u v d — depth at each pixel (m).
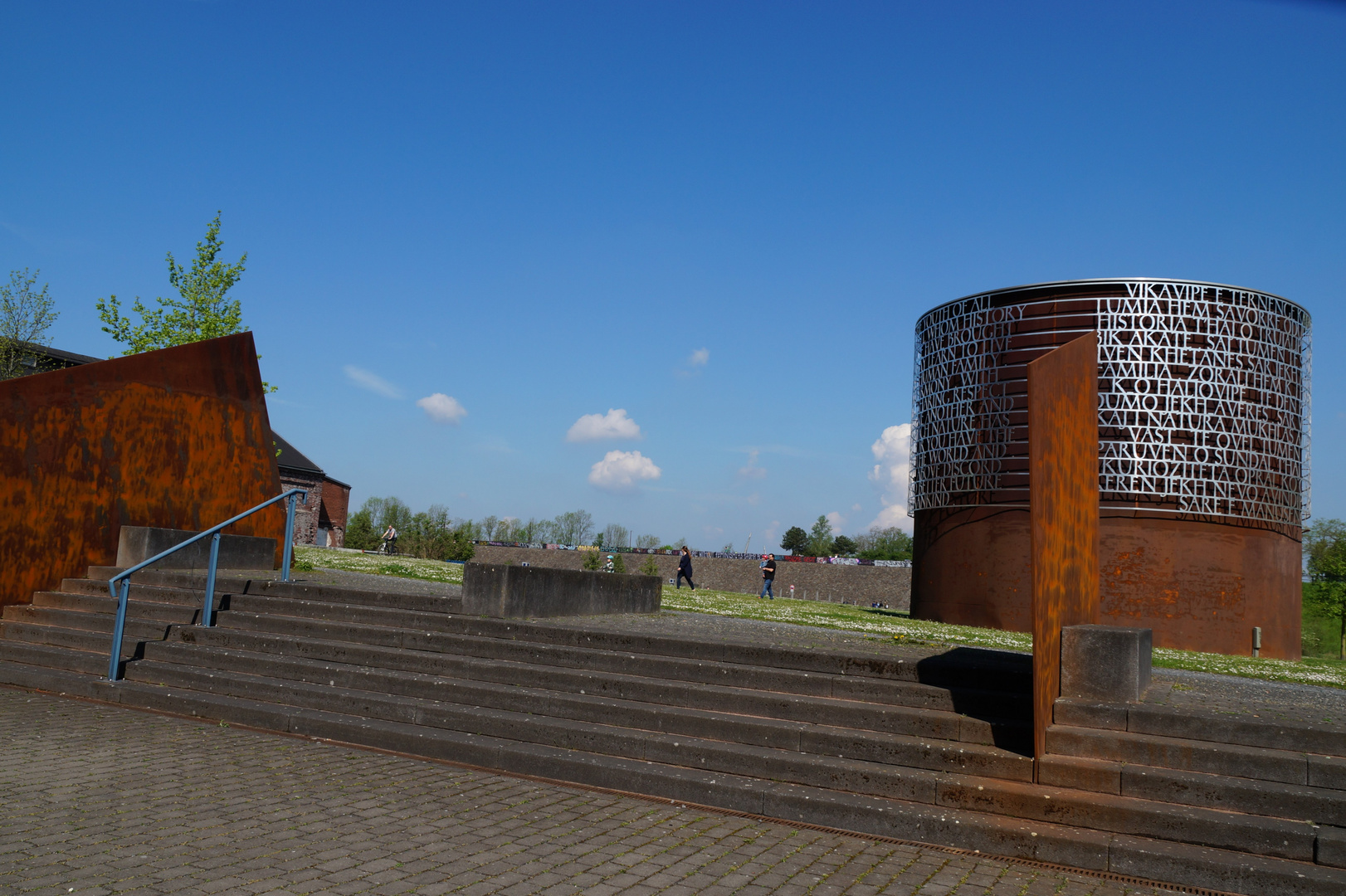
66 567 12.25
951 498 26.91
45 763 6.74
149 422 13.30
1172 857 5.19
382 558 26.27
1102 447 24.38
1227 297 24.88
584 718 7.64
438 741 7.39
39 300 31.27
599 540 101.12
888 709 7.05
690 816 6.12
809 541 119.69
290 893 4.46
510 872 4.89
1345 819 5.32
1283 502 24.98
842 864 5.29
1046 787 6.00
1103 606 23.83
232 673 9.20
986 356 26.33
